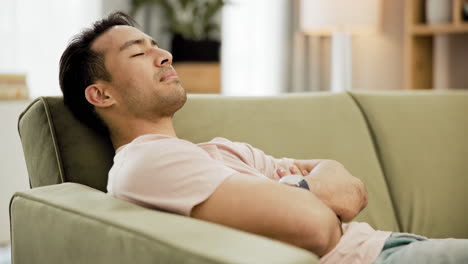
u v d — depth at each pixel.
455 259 1.00
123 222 0.78
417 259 1.02
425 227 1.51
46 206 0.94
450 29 2.98
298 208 0.88
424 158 1.58
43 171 1.20
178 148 0.97
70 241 0.87
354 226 1.10
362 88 3.85
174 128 1.33
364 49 3.83
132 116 1.20
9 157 2.37
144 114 1.20
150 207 0.93
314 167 1.24
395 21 3.69
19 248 1.03
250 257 0.61
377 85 3.79
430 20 3.06
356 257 1.04
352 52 3.87
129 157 1.00
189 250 0.65
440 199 1.55
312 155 1.45
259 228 0.87
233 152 1.22
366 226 1.12
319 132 1.49
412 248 1.04
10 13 2.93
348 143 1.51
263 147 1.40
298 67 3.94
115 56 1.20
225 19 3.79
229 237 0.69
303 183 1.08
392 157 1.57
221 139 1.27
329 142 1.49
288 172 1.27
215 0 3.62
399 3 3.66
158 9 3.66
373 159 1.54
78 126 1.21
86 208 0.87
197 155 0.97
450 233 1.53
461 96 1.71
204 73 3.45
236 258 0.61
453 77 3.34
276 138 1.43
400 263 1.02
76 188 1.02
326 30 3.35
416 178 1.56
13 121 2.38
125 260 0.75
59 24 3.12
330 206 1.08
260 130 1.42
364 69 3.83
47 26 3.07
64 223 0.88
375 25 3.14
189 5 3.64
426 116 1.64
